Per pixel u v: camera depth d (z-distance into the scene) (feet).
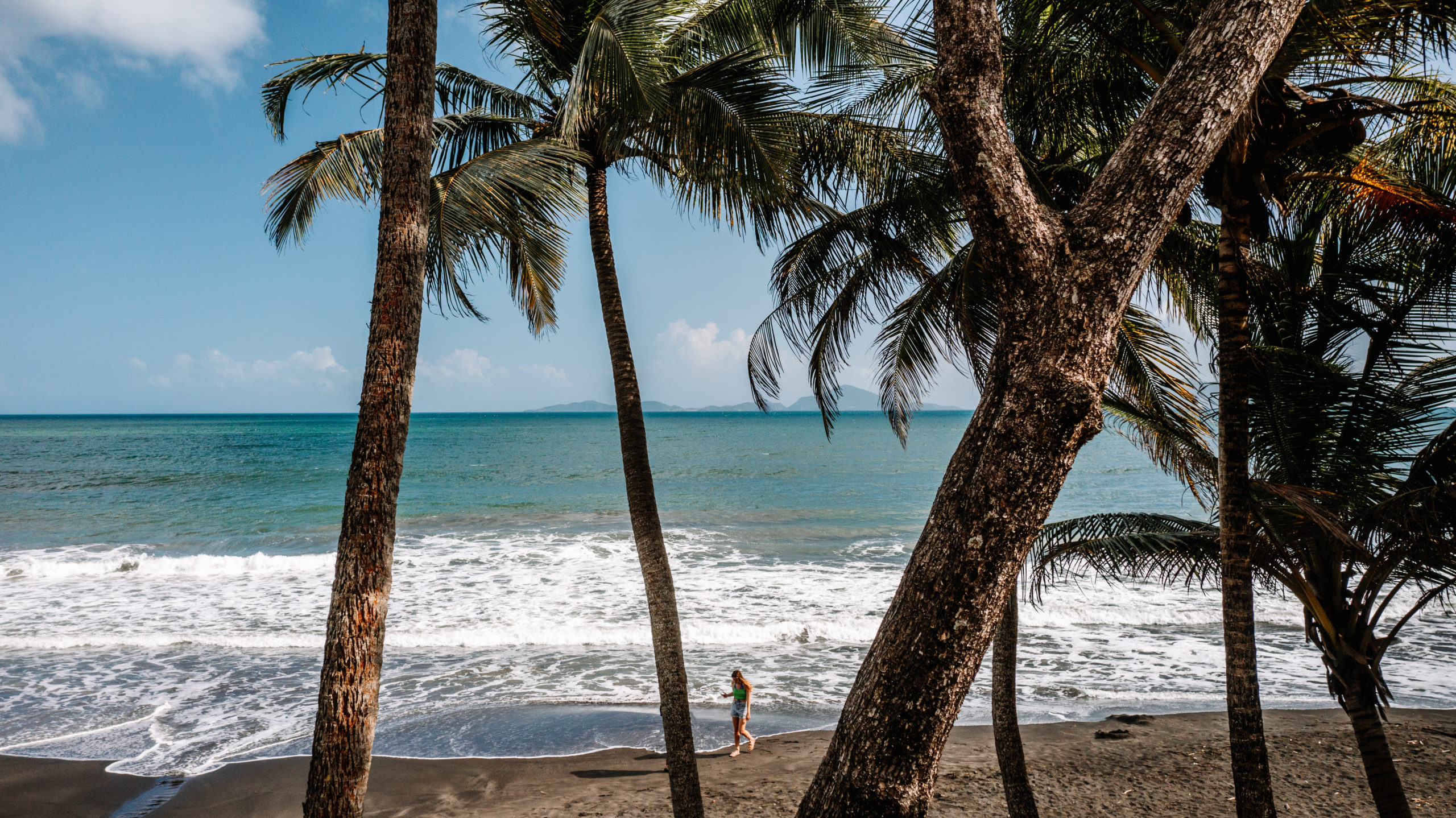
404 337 11.39
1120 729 31.53
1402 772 26.37
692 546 75.31
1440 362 16.47
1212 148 7.73
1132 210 7.52
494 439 293.23
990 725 33.14
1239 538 14.94
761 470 166.50
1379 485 17.03
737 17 18.37
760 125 16.14
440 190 16.63
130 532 84.99
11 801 26.37
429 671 40.24
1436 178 15.38
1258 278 17.54
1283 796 25.23
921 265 19.07
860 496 120.98
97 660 41.19
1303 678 37.81
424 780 28.02
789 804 25.70
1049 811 24.80
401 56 11.74
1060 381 7.23
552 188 17.07
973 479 7.34
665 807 25.62
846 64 17.83
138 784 27.63
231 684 37.78
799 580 58.90
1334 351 18.19
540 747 30.94
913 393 21.89
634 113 15.24
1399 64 15.47
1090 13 14.58
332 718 10.73
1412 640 42.19
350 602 10.89
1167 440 19.36
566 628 45.93
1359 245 16.71
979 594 7.13
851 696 7.64
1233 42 7.80
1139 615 48.06
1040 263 7.57
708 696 36.83
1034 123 17.90
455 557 67.62
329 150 17.74
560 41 18.15
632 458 18.51
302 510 101.50
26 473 148.66
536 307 25.26
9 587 57.11
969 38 7.92
